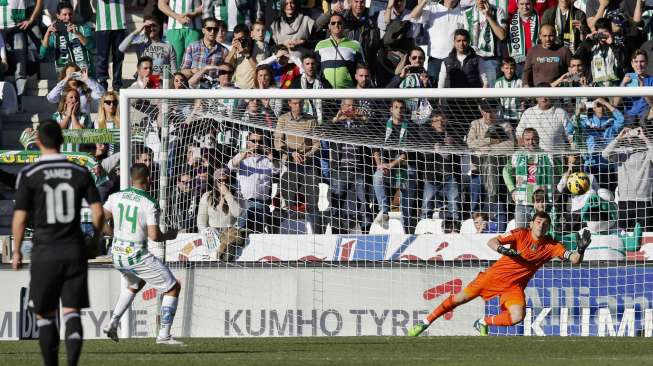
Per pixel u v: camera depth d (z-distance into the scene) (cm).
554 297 4906
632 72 5872
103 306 4912
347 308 4947
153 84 5934
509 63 5838
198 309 4950
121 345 4125
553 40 5784
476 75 5894
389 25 5947
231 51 6028
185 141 5078
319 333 4941
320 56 5872
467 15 6125
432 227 5153
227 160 5116
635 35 6056
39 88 6662
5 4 6506
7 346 4100
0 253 5119
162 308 4072
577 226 5091
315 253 5025
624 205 5078
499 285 4481
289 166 5144
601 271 4888
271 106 5134
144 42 6419
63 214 2566
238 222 5047
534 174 5147
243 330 4941
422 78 5753
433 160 5188
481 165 5175
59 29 6431
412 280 4962
